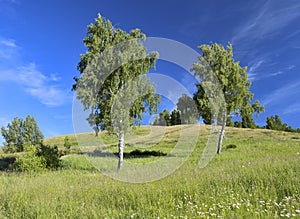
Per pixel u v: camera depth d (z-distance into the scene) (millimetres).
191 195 7512
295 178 7840
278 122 69688
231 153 23422
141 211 6695
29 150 19672
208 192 7770
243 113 27531
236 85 26750
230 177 8961
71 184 10625
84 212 6789
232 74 26969
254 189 7520
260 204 6469
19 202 7789
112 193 8500
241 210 5973
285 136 37562
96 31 19234
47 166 18672
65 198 8016
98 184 10141
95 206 7332
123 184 9961
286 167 9516
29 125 46094
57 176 14266
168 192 8141
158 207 6934
